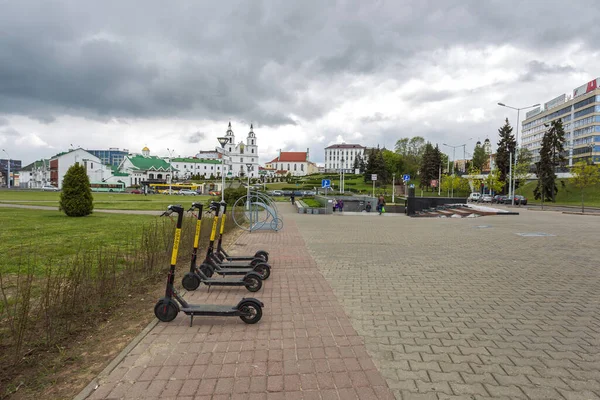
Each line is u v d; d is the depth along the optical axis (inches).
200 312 168.2
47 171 4222.4
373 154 3425.2
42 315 166.9
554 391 113.7
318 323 171.5
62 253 325.7
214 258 274.1
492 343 149.8
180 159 5285.4
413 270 289.4
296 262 321.1
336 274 275.1
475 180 2199.8
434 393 111.7
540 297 216.8
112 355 137.8
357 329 164.1
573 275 273.7
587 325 171.5
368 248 402.6
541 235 526.9
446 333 160.1
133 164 4662.9
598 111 2869.1
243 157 5265.8
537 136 3909.9
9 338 147.6
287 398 108.4
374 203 1252.5
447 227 652.7
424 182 3056.1
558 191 2188.7
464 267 301.6
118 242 399.5
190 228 352.5
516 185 2240.4
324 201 1167.0
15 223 571.2
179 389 113.3
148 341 149.9
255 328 164.9
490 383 118.0
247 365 129.3
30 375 122.0
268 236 512.7
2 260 293.7
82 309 178.1
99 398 108.3
